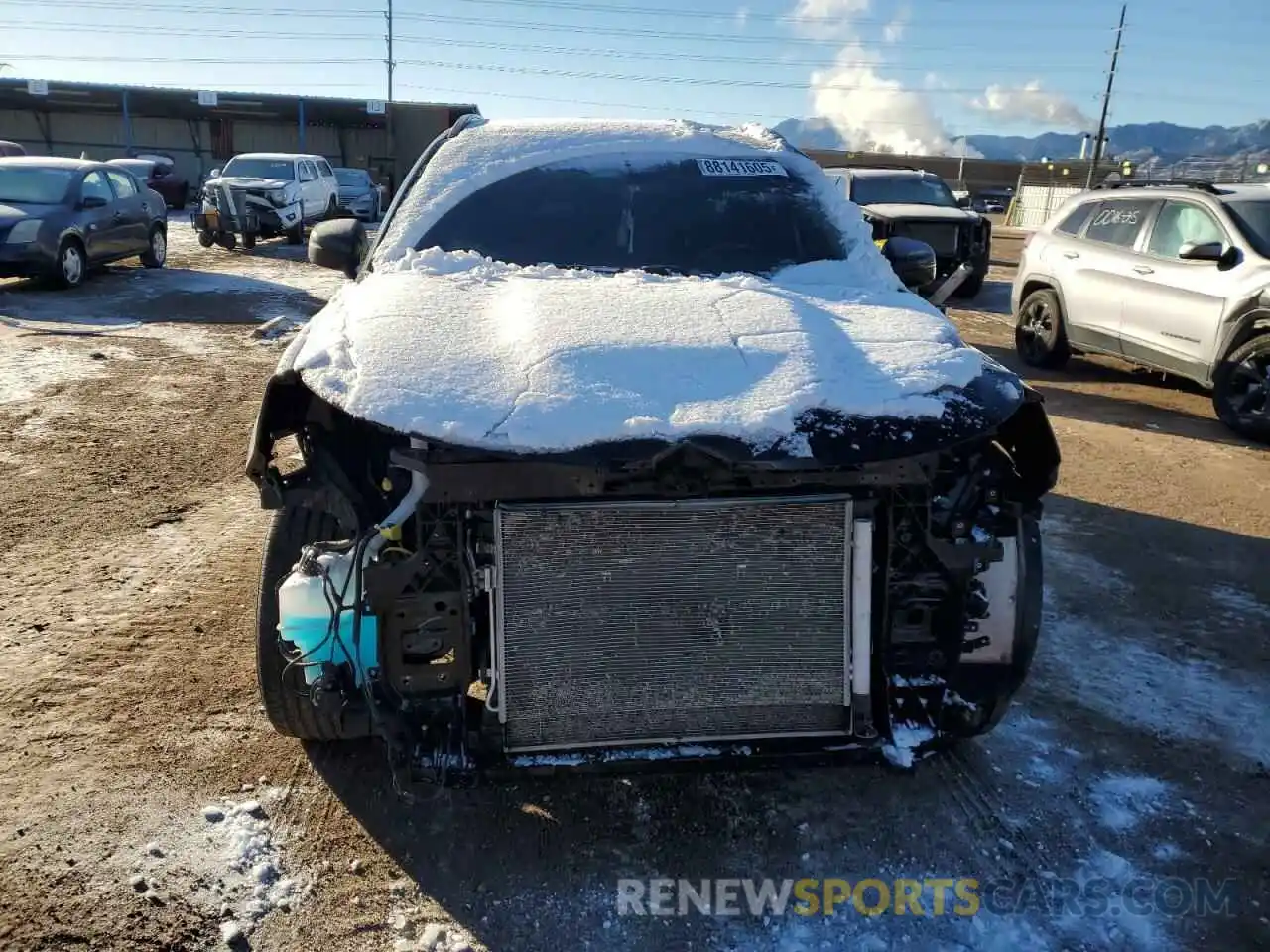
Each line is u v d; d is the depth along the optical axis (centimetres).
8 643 370
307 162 2086
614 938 239
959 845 274
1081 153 5572
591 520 241
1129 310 859
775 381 252
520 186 383
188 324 1080
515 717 248
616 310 289
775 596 250
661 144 411
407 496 242
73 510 514
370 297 300
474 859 264
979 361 276
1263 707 353
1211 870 267
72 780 289
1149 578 466
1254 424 721
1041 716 343
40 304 1161
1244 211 785
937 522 260
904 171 1553
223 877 253
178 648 371
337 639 250
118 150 3878
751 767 254
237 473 583
